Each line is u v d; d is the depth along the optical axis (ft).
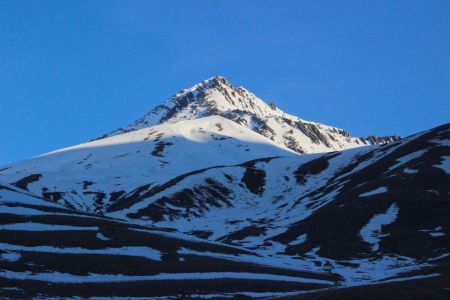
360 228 495.41
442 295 188.24
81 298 236.63
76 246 321.52
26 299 221.25
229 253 392.06
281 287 287.89
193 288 268.41
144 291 255.29
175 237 405.39
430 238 443.32
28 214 377.71
